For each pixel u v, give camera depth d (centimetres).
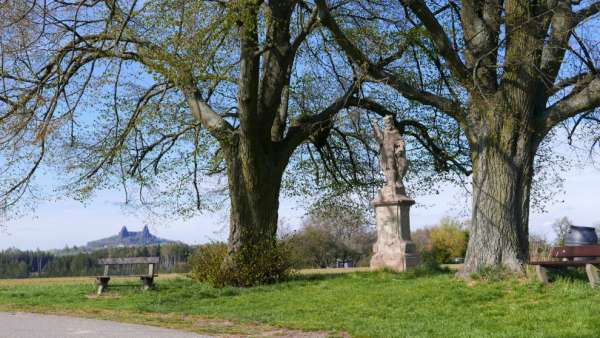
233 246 1684
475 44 1516
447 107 1574
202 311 1279
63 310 1320
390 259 1689
